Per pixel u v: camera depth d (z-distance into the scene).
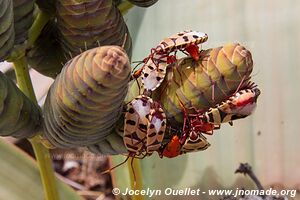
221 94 0.44
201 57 0.44
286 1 0.55
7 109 0.45
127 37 0.47
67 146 0.45
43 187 0.55
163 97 0.44
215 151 0.56
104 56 0.41
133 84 0.45
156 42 0.57
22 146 0.70
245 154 0.56
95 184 0.72
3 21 0.44
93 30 0.45
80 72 0.42
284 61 0.55
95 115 0.43
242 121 0.56
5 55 0.45
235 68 0.43
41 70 0.50
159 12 0.57
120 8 0.50
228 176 0.56
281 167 0.55
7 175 0.56
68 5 0.45
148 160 0.57
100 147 0.46
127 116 0.44
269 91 0.55
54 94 0.43
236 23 0.56
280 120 0.55
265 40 0.55
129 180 0.57
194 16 0.56
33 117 0.46
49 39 0.49
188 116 0.44
